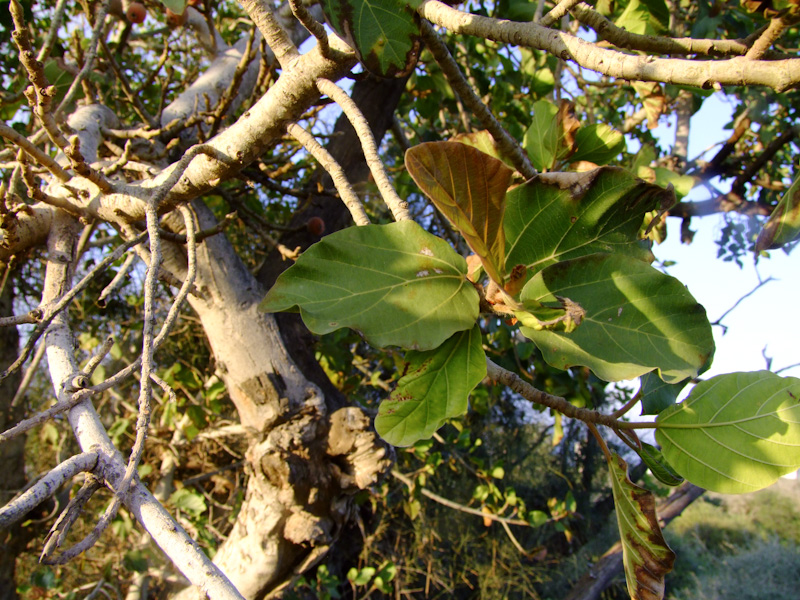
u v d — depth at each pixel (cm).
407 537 256
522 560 302
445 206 29
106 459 34
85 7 81
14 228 52
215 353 90
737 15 94
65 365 43
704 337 32
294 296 32
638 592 35
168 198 50
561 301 31
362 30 36
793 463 32
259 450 89
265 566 87
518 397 322
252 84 109
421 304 33
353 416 93
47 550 29
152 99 134
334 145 117
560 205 34
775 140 123
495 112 123
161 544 30
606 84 110
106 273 147
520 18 88
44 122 43
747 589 373
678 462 34
